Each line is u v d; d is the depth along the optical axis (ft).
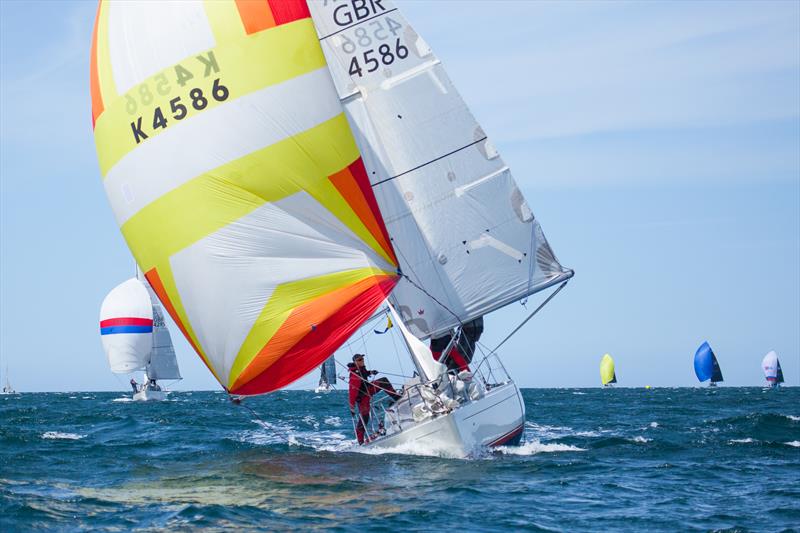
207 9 165.27
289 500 124.88
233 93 162.50
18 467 162.91
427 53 181.37
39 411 434.71
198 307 162.91
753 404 478.59
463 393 164.14
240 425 288.71
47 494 130.31
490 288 182.91
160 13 166.81
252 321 160.35
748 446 196.13
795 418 272.92
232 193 160.76
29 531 106.32
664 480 144.87
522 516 114.52
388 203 180.86
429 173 181.16
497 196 182.91
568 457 171.83
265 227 160.76
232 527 107.96
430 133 181.27
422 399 164.04
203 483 140.77
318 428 274.16
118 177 168.25
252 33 164.55
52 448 197.57
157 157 163.32
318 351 161.48
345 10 180.75
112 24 171.63
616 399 594.24
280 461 166.61
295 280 160.66
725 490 135.64
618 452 183.52
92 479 147.74
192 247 161.17
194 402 625.00
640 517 114.52
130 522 111.04
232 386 165.27
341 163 164.55
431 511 116.88
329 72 166.91
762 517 114.83
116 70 168.66
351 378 172.65
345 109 181.06
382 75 180.96
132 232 168.35
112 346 634.84
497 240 182.91
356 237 163.84
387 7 180.86
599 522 111.55
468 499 124.98
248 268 160.25
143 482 143.43
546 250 185.06
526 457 168.35
